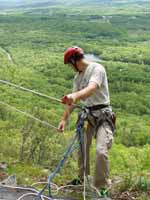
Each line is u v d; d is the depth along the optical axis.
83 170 8.17
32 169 10.33
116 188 8.75
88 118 7.58
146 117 108.69
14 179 8.79
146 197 8.38
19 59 188.12
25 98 90.00
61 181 9.29
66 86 142.62
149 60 197.38
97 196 7.59
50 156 12.28
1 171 9.93
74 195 7.81
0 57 190.62
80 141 7.67
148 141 69.94
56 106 72.19
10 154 12.56
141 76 159.62
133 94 133.38
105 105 7.62
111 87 142.38
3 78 137.62
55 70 161.38
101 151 7.34
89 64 7.51
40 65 170.50
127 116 106.94
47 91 130.00
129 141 66.50
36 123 13.83
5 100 87.81
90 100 7.60
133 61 198.50
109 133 7.51
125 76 157.75
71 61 7.50
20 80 138.62
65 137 14.00
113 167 29.19
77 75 7.61
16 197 7.41
